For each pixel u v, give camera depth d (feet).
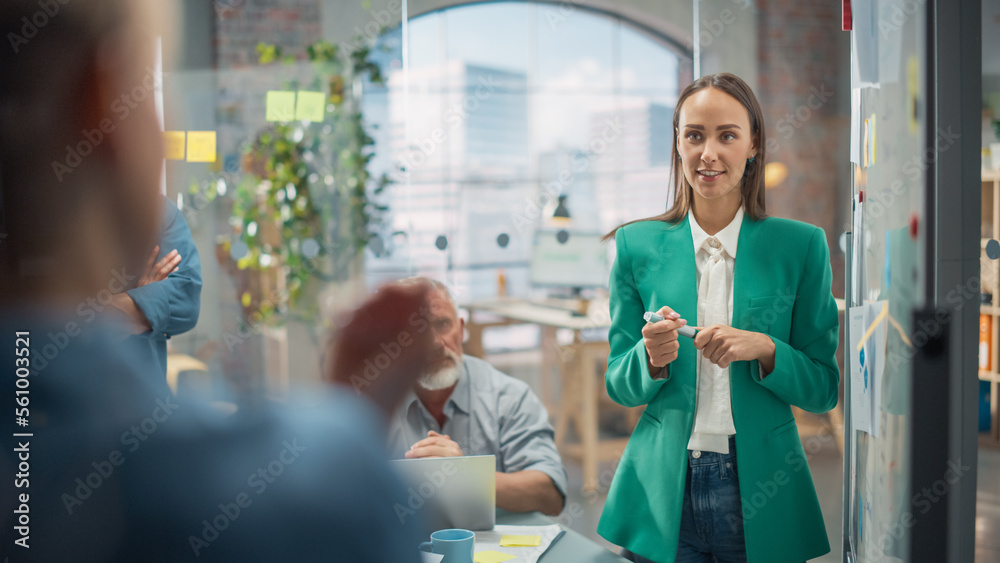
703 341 3.86
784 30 16.57
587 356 11.39
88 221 1.13
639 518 4.24
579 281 14.33
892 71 2.84
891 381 2.89
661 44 17.99
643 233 4.44
